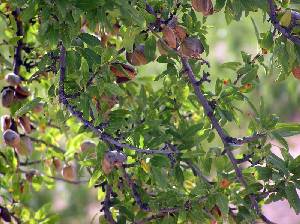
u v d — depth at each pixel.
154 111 2.38
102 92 2.13
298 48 2.18
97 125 2.13
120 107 2.50
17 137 2.38
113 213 2.37
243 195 2.23
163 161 2.19
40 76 2.49
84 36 2.14
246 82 2.30
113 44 2.46
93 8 2.04
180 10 2.24
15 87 2.41
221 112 2.26
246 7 2.15
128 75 2.18
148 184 2.31
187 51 2.21
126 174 2.24
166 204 2.24
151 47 2.24
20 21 2.44
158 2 2.21
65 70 2.15
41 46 2.39
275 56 2.19
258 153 2.21
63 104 2.13
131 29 2.15
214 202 2.19
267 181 2.21
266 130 2.21
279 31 2.18
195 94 2.35
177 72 2.30
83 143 2.44
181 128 2.31
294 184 2.20
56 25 2.07
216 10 2.16
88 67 2.12
